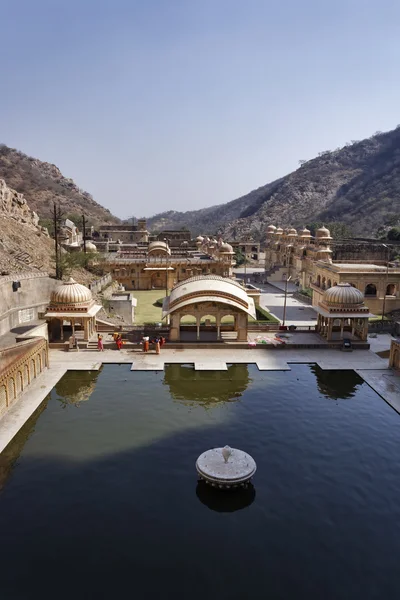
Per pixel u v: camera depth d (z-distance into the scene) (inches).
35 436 831.1
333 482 692.1
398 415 941.2
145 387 1085.1
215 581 499.8
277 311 2073.1
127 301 1824.6
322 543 562.6
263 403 995.9
